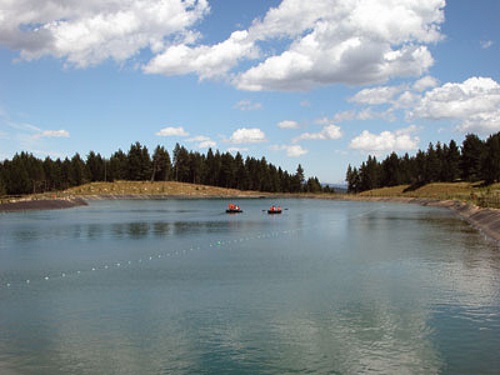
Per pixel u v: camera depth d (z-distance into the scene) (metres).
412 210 129.38
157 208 140.12
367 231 69.19
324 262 41.12
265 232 68.56
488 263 39.94
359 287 31.12
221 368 18.31
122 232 67.69
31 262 41.50
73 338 21.61
